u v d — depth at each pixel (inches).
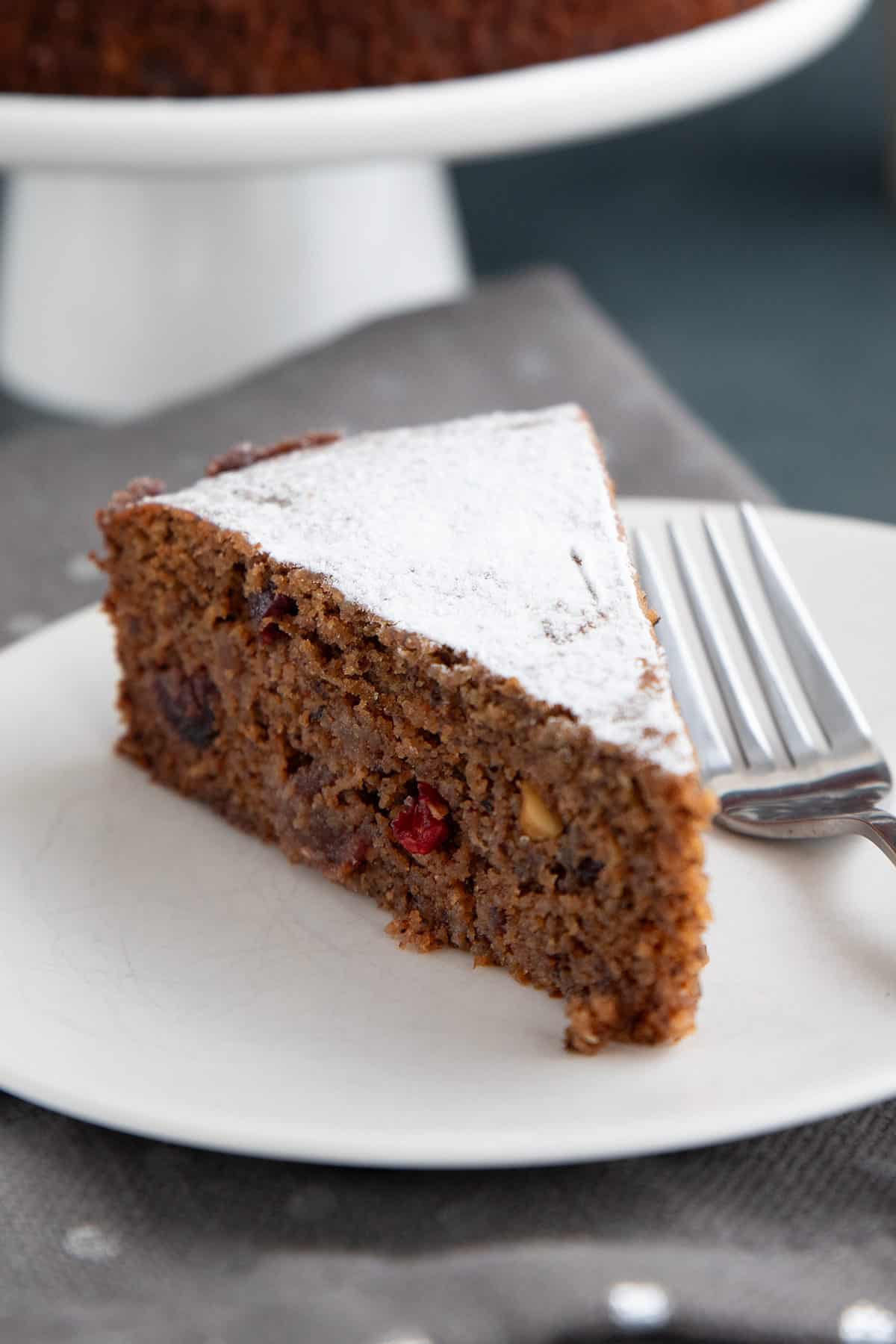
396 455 23.2
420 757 20.7
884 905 20.4
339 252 33.1
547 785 19.8
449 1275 17.4
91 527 26.8
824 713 22.1
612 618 20.5
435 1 27.6
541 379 29.0
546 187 46.3
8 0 27.5
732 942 20.1
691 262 42.2
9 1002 19.7
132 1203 18.4
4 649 24.7
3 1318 17.4
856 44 51.4
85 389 33.5
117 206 32.2
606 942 19.6
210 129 27.0
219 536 21.8
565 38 28.5
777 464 34.6
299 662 21.3
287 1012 19.8
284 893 21.3
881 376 37.3
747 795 21.5
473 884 20.6
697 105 28.6
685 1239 17.9
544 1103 18.6
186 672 22.4
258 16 27.3
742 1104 18.2
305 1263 17.7
